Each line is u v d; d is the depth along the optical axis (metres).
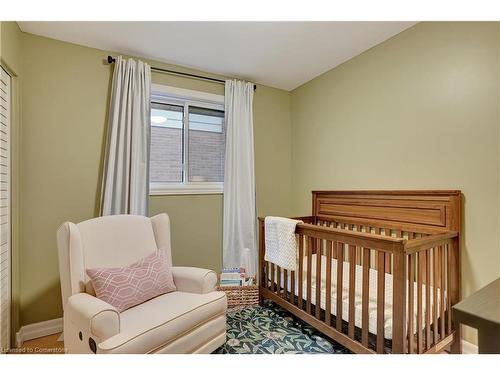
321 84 2.94
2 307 1.82
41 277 2.15
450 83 1.84
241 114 3.00
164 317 1.48
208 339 1.67
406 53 2.11
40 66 2.16
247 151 3.02
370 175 2.41
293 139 3.37
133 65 2.44
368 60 2.42
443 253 1.70
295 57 2.56
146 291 1.70
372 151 2.39
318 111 2.99
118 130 2.38
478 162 1.71
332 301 1.90
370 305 1.66
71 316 1.45
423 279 1.74
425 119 1.99
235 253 2.94
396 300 1.43
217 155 3.05
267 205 3.27
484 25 1.68
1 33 1.72
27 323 2.10
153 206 2.63
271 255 2.34
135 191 2.40
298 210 3.29
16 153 2.01
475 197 1.73
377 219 2.29
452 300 1.76
